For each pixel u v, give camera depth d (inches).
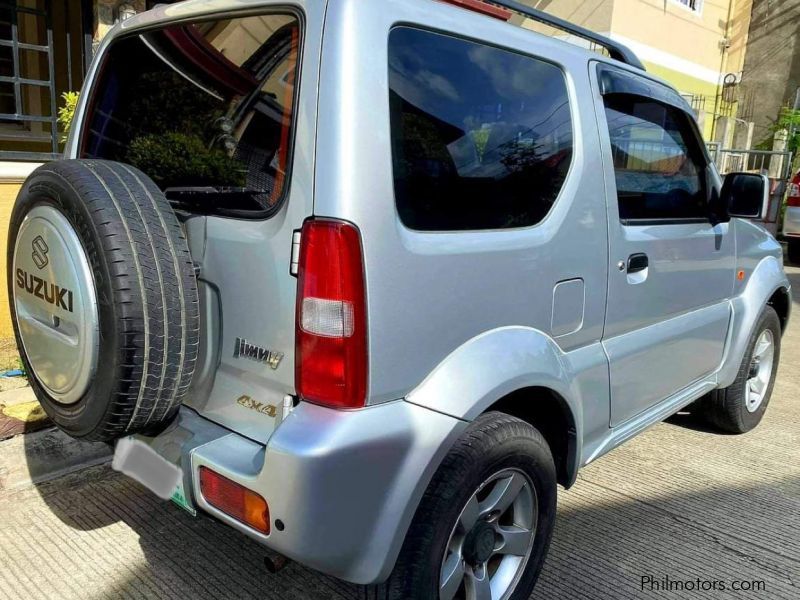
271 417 77.2
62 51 246.2
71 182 75.5
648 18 460.8
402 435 73.3
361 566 73.2
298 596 100.2
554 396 93.8
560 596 102.7
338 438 68.8
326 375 70.6
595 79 103.3
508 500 87.1
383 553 74.0
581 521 124.0
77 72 243.3
